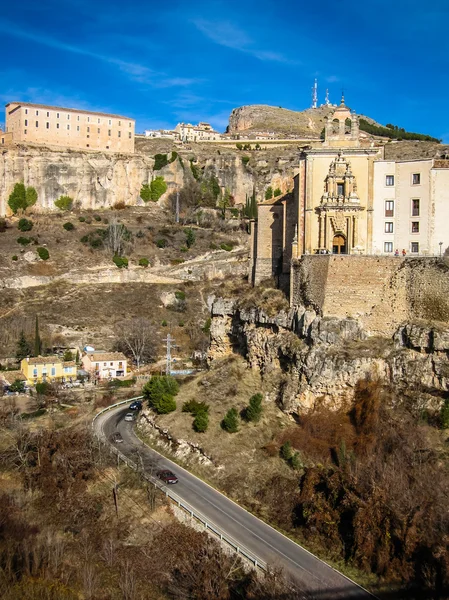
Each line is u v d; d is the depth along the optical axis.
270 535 65.75
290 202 101.50
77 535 68.81
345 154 93.69
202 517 67.88
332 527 64.75
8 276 164.00
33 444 86.69
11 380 127.56
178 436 85.75
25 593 57.66
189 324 159.00
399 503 64.62
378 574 59.59
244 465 77.31
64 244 183.25
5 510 70.94
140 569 62.16
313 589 56.00
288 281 100.44
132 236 191.62
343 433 78.25
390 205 93.25
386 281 85.88
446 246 90.56
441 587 55.53
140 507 72.38
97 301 161.75
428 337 79.88
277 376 90.50
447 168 89.94
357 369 81.25
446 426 75.44
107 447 85.19
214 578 57.50
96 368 133.12
